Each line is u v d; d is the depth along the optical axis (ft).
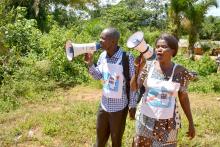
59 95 32.68
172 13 78.43
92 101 30.17
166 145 12.25
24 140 20.76
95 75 14.48
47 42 43.75
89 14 111.24
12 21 47.85
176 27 78.54
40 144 20.36
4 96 29.81
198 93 36.76
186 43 95.45
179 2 76.28
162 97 12.08
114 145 14.61
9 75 34.63
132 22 117.60
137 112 12.72
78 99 31.37
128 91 14.35
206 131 22.74
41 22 76.89
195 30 77.66
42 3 80.23
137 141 12.59
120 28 84.89
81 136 21.09
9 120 24.62
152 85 12.21
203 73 49.65
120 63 14.17
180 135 20.88
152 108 12.15
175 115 12.28
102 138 14.99
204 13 76.74
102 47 14.07
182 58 54.34
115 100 14.23
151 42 83.92
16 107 28.30
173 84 12.09
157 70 12.27
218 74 45.19
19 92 31.45
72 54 13.71
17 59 38.86
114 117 14.33
